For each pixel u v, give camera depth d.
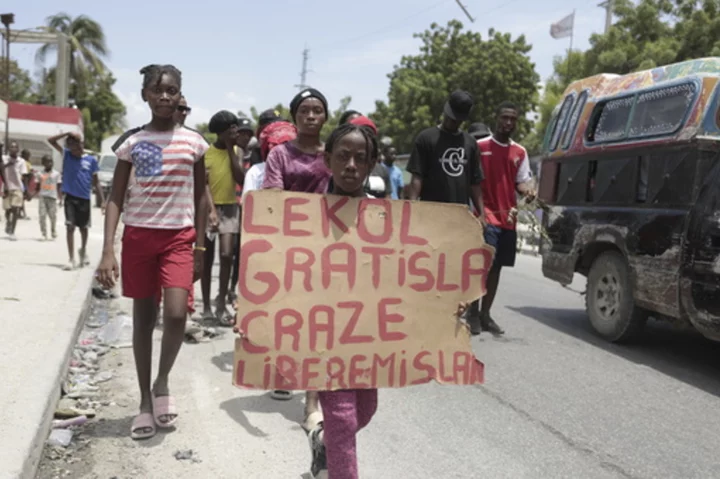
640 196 6.15
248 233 2.69
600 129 6.90
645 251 5.93
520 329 7.02
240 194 6.96
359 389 2.86
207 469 3.36
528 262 14.29
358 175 2.78
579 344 6.44
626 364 5.78
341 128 2.83
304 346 2.71
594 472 3.58
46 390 3.87
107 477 3.24
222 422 3.98
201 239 4.05
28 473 3.04
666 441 4.07
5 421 3.39
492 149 6.49
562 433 4.12
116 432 3.78
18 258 9.35
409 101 31.12
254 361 2.67
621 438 4.09
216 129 6.11
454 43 31.12
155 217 3.70
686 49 19.77
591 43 22.11
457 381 2.86
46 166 12.16
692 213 5.39
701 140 5.37
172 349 3.81
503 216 6.52
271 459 3.50
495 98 29.91
